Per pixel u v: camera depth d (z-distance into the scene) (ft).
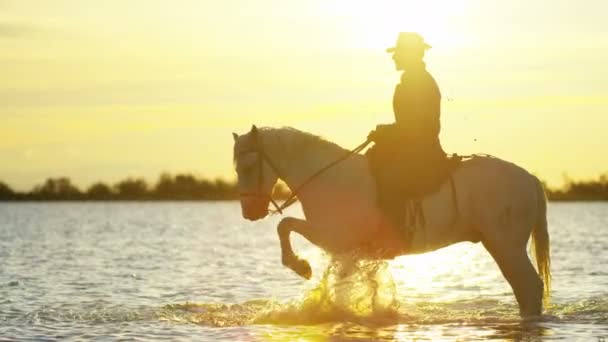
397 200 47.78
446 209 48.29
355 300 51.34
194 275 82.33
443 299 62.28
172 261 100.58
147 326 49.55
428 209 48.06
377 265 49.90
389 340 44.39
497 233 48.73
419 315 52.60
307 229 48.83
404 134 48.16
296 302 51.98
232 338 45.50
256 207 49.19
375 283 50.90
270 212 49.78
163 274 83.41
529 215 49.26
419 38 48.52
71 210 409.08
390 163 48.24
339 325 49.06
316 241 48.91
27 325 50.26
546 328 47.47
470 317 51.75
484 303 59.31
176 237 160.97
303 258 49.47
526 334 45.91
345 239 48.49
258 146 49.16
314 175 48.80
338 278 49.78
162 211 399.03
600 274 82.07
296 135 49.34
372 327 48.32
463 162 49.47
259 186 49.19
